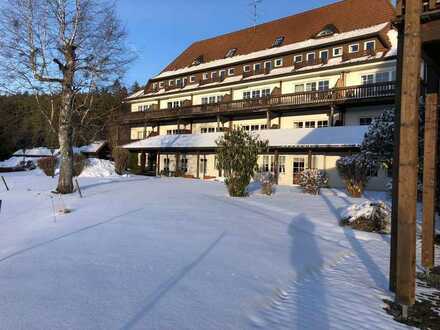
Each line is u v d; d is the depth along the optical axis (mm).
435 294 5832
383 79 25797
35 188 19516
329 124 28531
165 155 40312
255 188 21359
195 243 7777
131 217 10609
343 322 4582
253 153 17172
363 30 28750
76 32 17484
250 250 7508
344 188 24734
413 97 5070
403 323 4684
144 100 46281
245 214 11914
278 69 32844
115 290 4973
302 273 6445
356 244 9078
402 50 5676
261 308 4797
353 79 27266
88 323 3967
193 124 39875
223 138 17953
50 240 8008
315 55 30609
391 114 15406
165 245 7516
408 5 5133
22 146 52906
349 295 5566
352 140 23109
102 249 7113
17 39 16688
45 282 5230
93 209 12195
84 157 32875
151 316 4223
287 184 28469
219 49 42812
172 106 43344
